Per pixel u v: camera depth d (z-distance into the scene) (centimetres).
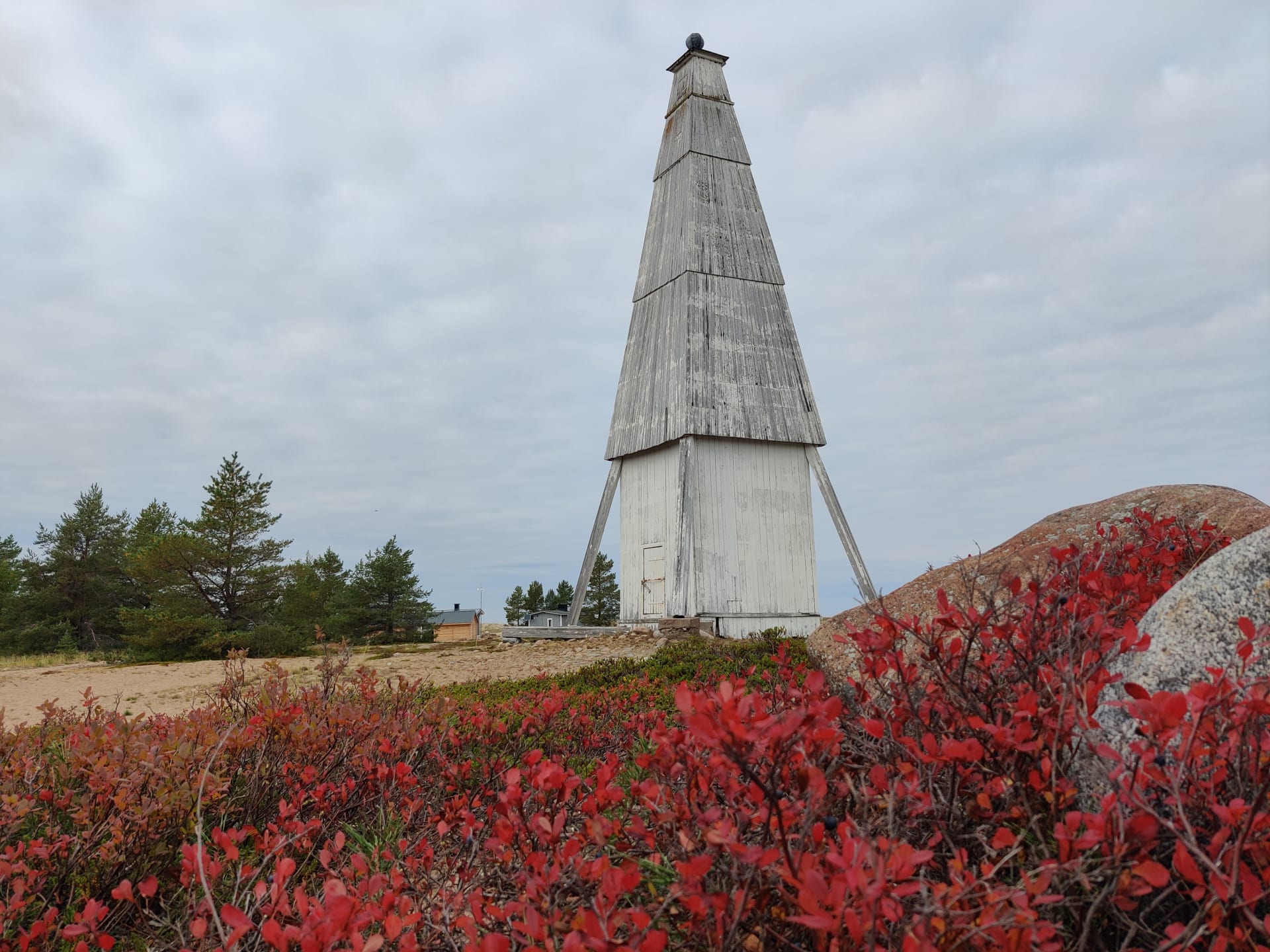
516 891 271
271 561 3928
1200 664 262
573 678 1327
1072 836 186
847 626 444
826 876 186
